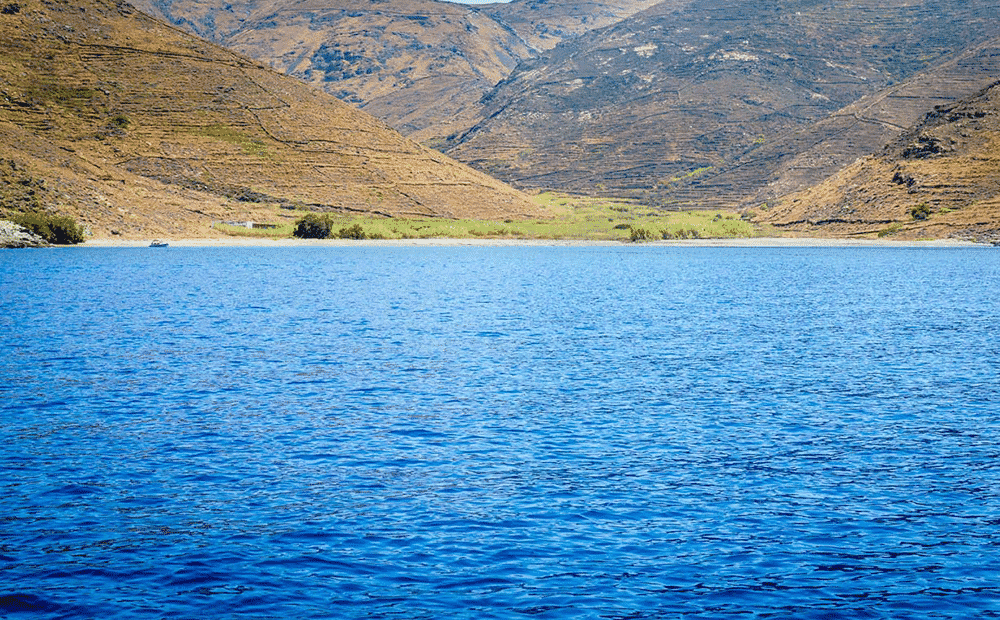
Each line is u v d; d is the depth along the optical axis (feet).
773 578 67.10
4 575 67.00
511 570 68.13
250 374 147.84
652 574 67.67
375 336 196.24
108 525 76.69
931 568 68.95
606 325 221.05
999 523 78.23
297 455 98.02
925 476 91.81
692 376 149.48
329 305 261.65
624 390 136.67
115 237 570.46
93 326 207.92
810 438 107.24
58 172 603.26
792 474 92.27
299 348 177.37
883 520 78.84
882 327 220.84
